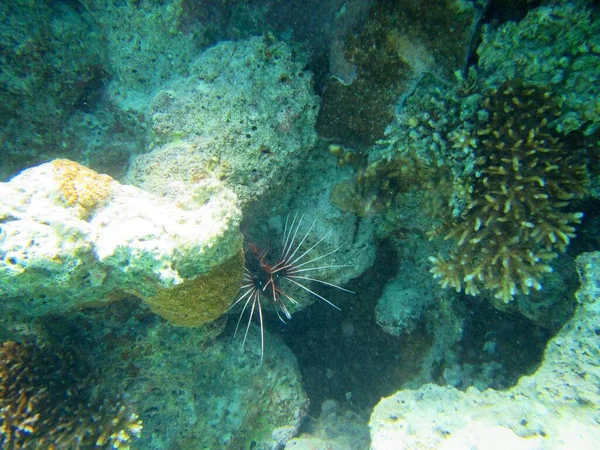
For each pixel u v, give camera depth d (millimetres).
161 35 903
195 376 958
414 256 1031
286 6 878
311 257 958
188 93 815
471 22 692
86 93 950
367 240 972
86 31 912
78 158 955
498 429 613
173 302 694
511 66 670
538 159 693
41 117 911
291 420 1072
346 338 1173
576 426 596
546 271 737
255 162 816
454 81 739
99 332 824
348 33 778
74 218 592
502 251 732
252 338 1044
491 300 902
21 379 702
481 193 731
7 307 678
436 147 736
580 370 642
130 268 599
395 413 700
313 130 888
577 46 625
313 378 1228
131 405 804
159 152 778
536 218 710
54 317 755
